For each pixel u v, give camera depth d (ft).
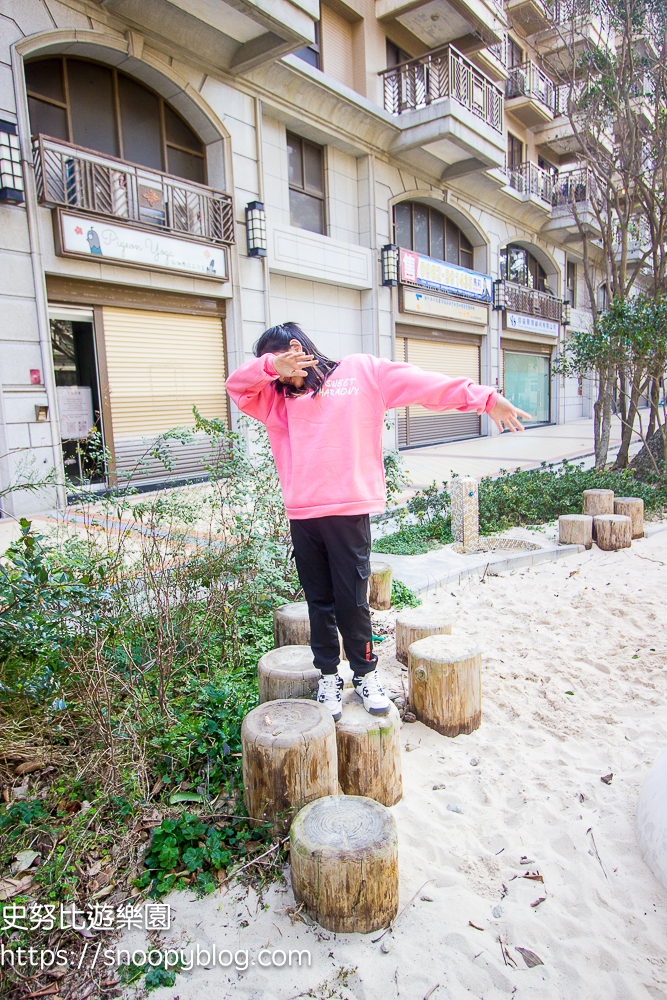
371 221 46.91
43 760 8.23
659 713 10.15
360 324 48.39
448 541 21.36
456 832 7.66
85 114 30.17
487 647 12.85
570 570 18.07
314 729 7.27
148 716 8.80
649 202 29.14
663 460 29.48
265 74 36.45
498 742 9.62
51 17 26.84
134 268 30.50
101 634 8.64
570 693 10.91
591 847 7.34
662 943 6.11
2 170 24.79
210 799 7.84
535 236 72.28
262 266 37.65
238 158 35.81
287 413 7.54
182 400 34.68
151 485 31.55
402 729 9.93
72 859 6.91
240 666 11.00
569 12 31.76
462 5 45.85
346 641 8.09
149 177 30.89
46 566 8.75
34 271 26.21
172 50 31.83
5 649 7.88
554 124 68.13
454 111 44.47
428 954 6.00
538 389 79.41
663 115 28.27
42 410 26.30
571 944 6.09
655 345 24.54
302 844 6.27
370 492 7.40
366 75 46.11
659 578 16.56
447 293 56.03
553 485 25.89
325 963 5.93
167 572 10.68
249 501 13.58
